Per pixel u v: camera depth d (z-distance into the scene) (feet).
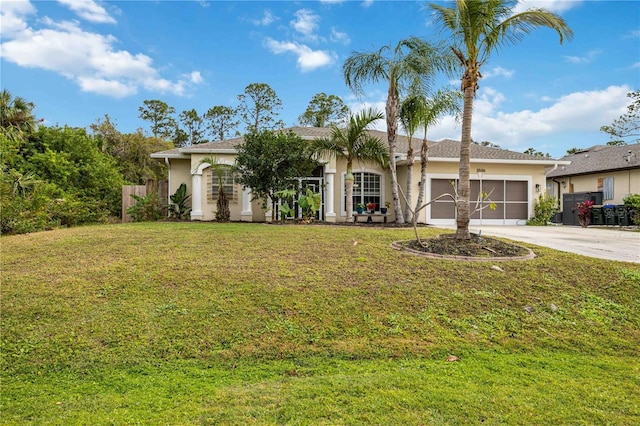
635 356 14.82
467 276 21.74
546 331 16.66
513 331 16.57
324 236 32.78
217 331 15.44
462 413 10.16
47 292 18.28
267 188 47.01
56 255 25.05
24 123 70.44
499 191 61.21
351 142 49.47
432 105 46.96
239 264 22.93
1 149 52.54
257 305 17.54
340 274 21.54
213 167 50.44
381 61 46.21
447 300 18.83
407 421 9.73
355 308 17.65
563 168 84.89
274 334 15.44
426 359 14.08
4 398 11.10
